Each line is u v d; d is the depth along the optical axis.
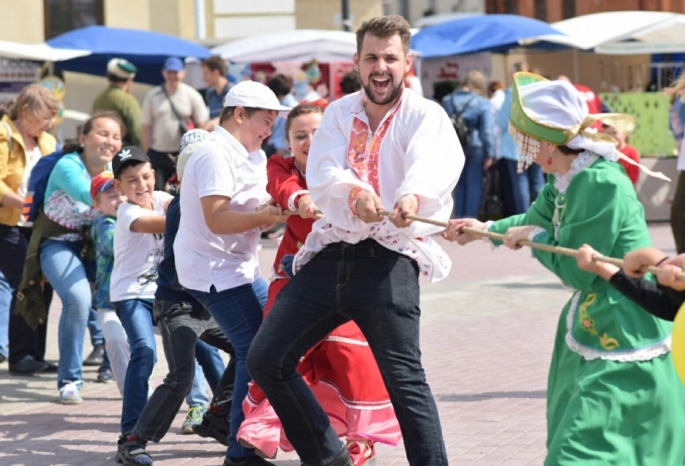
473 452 7.87
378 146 6.23
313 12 31.98
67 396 9.83
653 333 5.20
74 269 10.02
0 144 11.09
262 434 7.03
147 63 23.31
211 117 19.55
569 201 5.29
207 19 29.78
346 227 6.06
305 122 7.04
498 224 5.88
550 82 5.48
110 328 8.97
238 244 7.45
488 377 10.33
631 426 5.12
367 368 6.97
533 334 12.42
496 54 26.73
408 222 5.86
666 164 23.17
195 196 7.34
